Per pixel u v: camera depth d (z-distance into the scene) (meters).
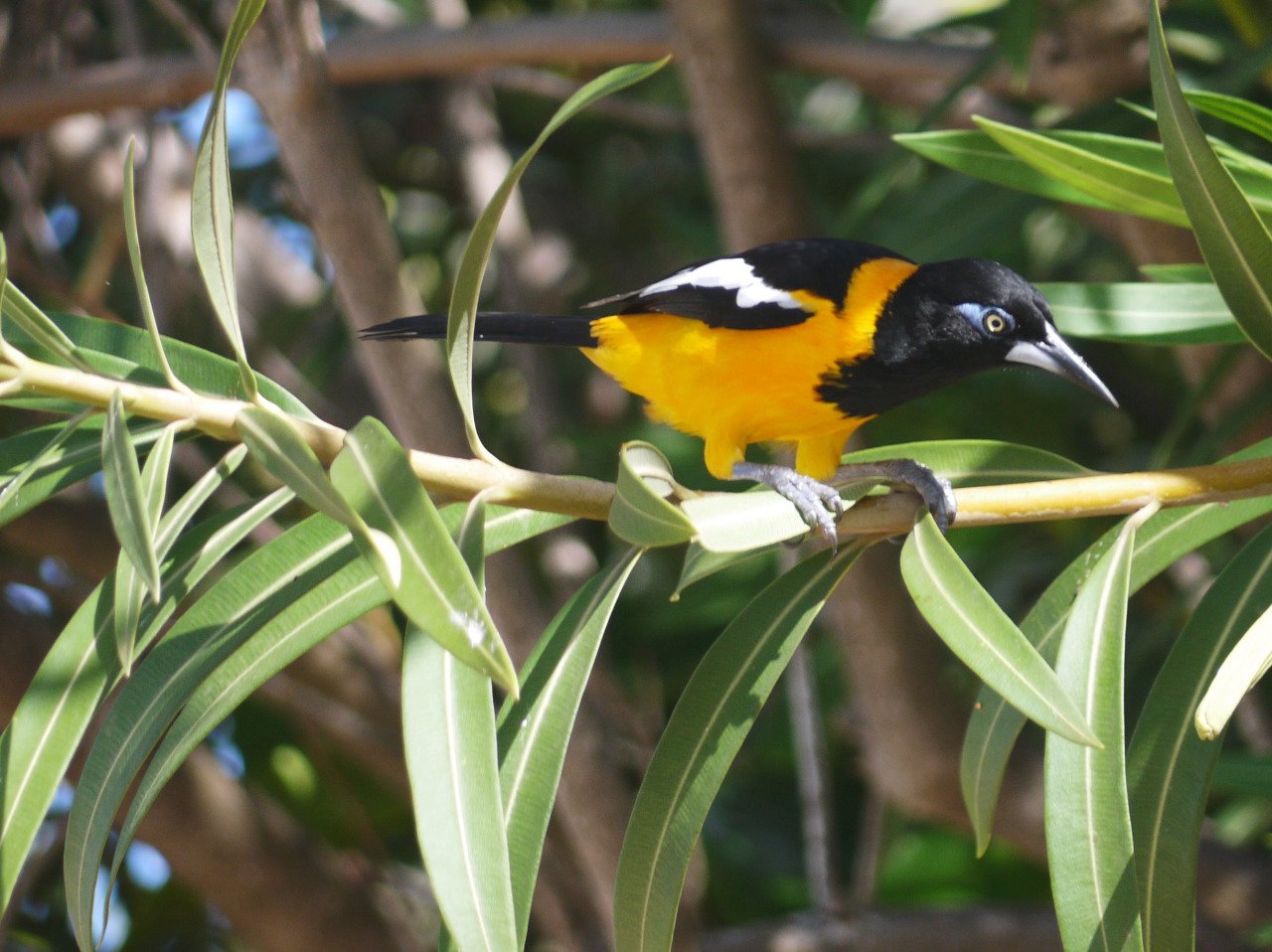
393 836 12.35
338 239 8.20
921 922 9.69
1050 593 5.36
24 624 9.40
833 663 12.07
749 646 5.01
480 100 12.98
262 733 11.87
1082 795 4.38
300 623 4.88
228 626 4.85
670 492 5.05
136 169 11.90
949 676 10.60
